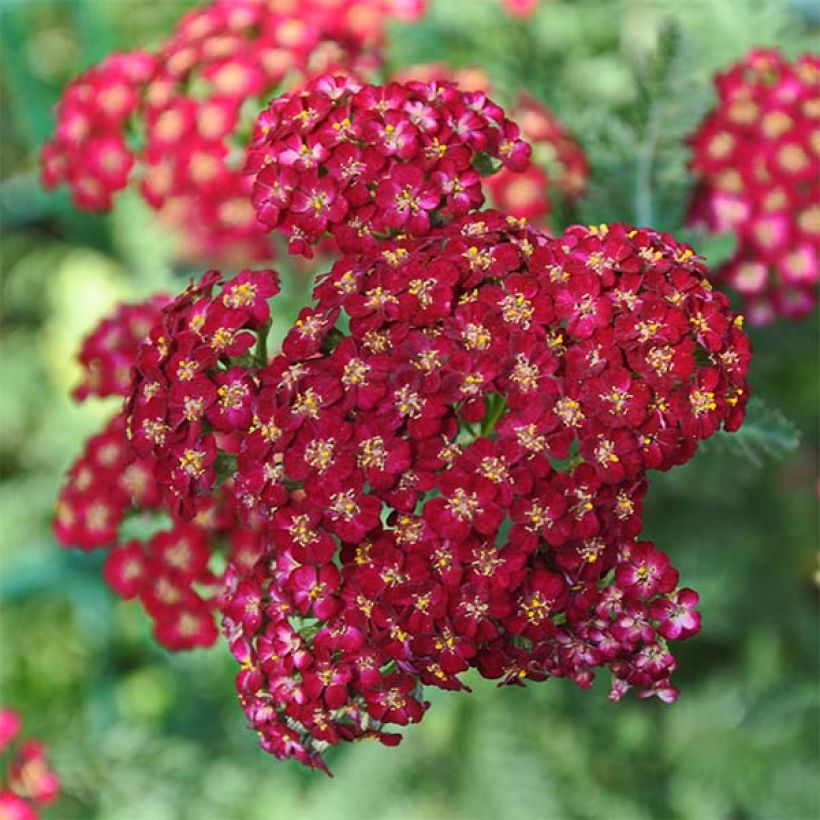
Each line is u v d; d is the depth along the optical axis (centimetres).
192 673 41
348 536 20
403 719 21
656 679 21
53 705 46
